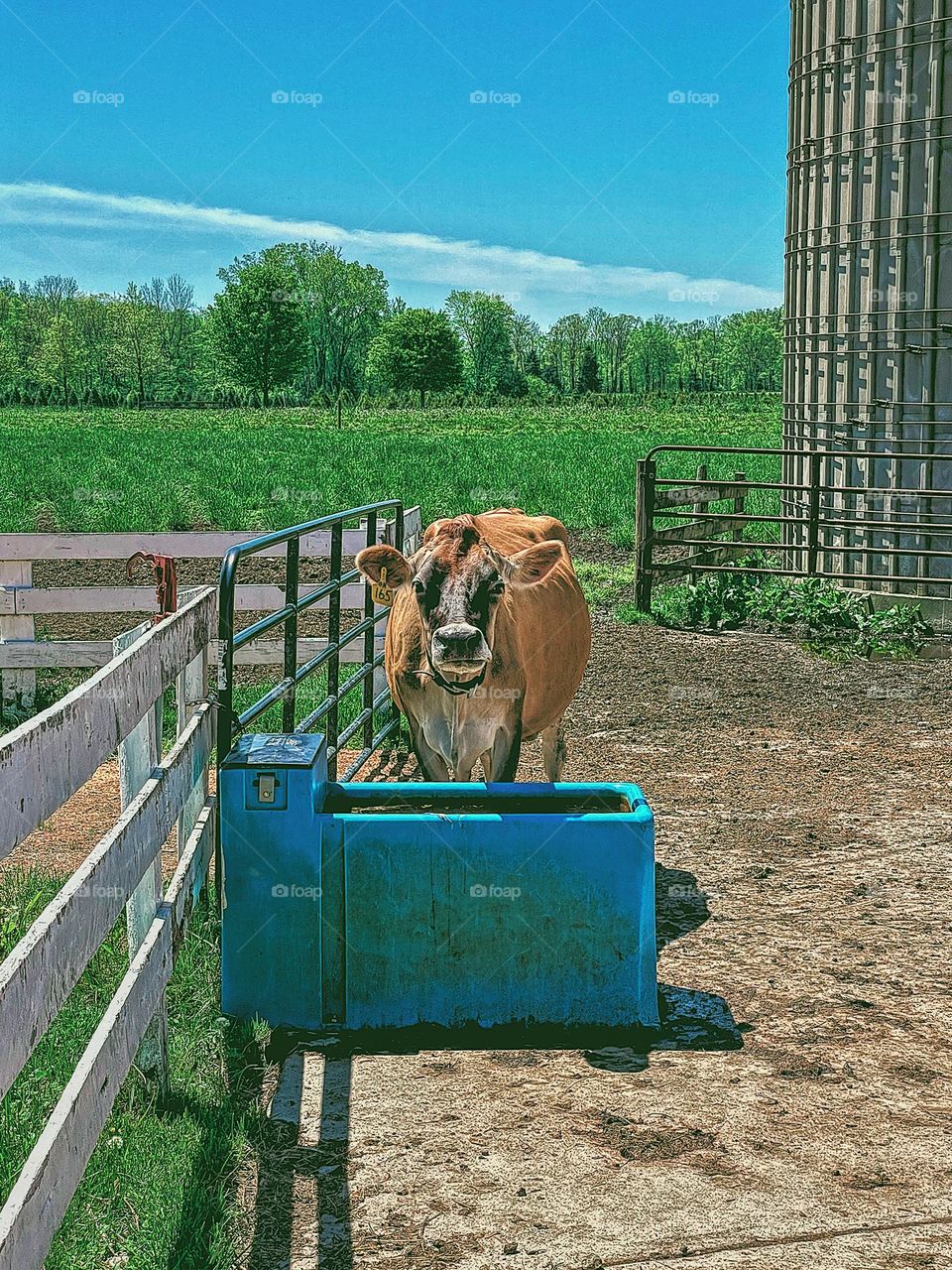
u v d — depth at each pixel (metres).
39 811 2.78
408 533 9.97
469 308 159.88
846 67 13.22
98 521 19.83
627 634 12.66
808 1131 3.87
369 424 89.19
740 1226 3.37
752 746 8.84
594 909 4.58
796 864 6.44
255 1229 3.36
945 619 12.85
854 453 12.06
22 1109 3.83
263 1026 4.49
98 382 150.88
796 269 14.53
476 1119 3.95
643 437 62.97
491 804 5.03
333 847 4.56
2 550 9.99
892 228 12.91
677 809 7.40
